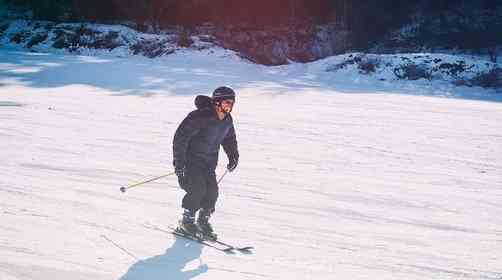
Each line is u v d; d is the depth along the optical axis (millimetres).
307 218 8375
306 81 29281
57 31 41812
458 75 30312
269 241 7242
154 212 8133
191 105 19328
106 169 10703
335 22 48531
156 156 12000
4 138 13016
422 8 47531
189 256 6469
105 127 14969
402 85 29625
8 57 33812
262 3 48625
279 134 15141
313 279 5992
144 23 45625
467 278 6262
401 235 7766
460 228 8188
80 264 6016
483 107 21609
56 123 15211
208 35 41031
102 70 28719
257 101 21172
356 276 6156
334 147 13758
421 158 12906
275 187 10109
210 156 7062
